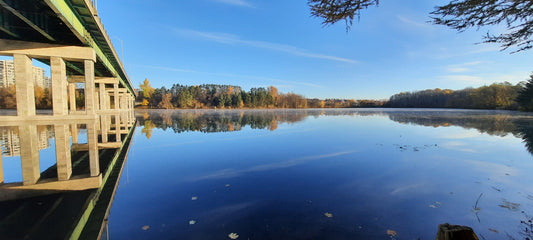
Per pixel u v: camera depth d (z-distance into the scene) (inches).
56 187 251.4
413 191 237.5
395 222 175.3
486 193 231.8
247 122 1098.1
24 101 775.7
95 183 265.7
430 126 873.5
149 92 4160.9
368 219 179.5
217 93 4313.5
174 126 919.0
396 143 509.0
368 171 307.3
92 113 821.9
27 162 358.3
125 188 249.3
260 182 266.1
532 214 187.3
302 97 4847.4
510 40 189.0
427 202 211.0
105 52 1000.9
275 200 215.5
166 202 213.0
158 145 501.4
